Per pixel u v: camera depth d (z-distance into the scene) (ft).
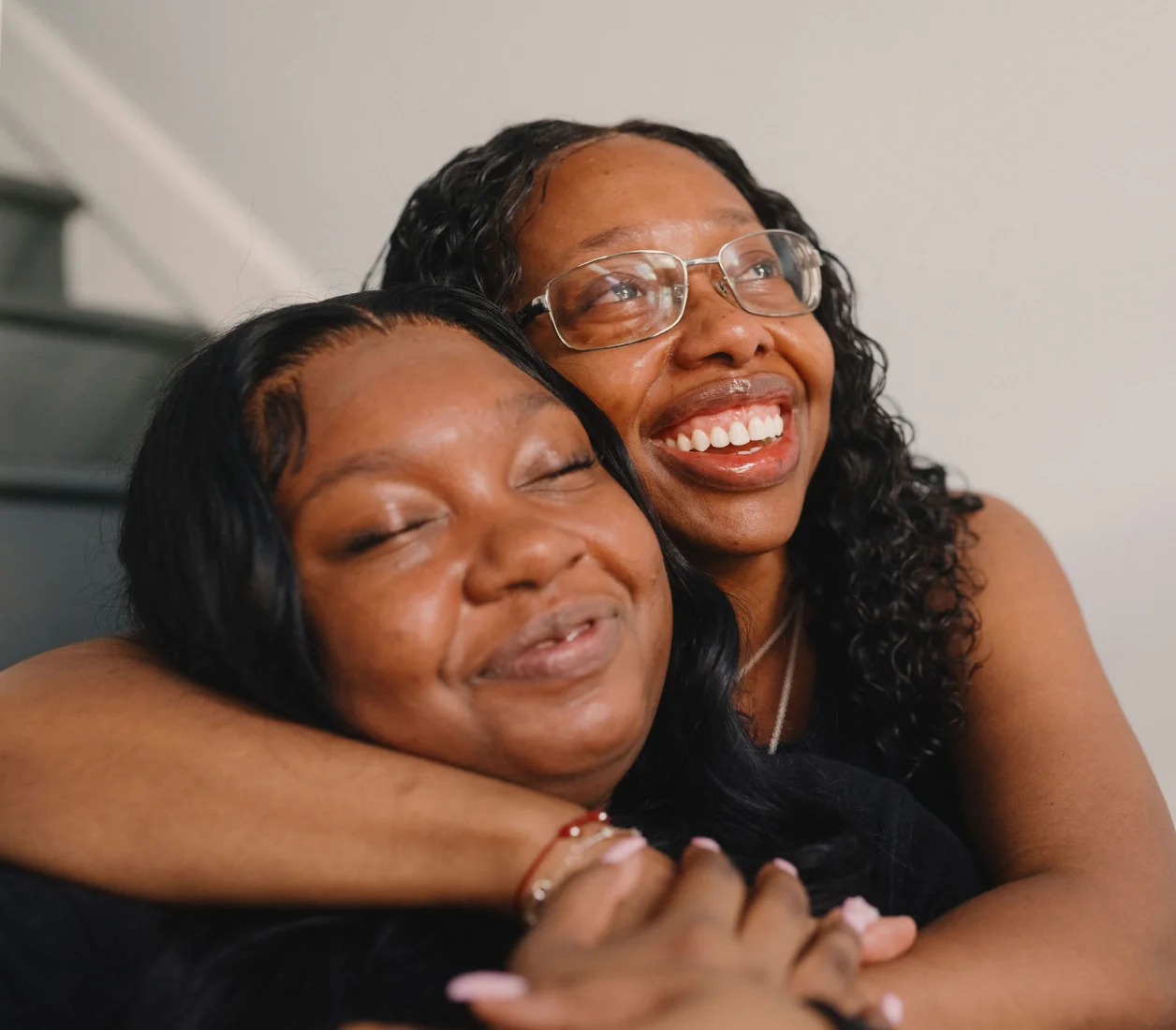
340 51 6.86
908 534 4.69
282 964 2.68
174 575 3.22
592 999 2.12
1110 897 3.27
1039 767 3.99
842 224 6.45
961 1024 2.78
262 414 3.07
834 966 2.41
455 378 3.00
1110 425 6.26
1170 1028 3.04
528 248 4.31
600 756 2.84
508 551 2.75
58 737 3.01
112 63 7.27
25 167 7.25
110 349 6.57
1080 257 6.19
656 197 4.25
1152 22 5.97
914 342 6.44
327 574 2.90
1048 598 4.56
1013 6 6.12
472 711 2.83
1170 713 6.24
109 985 2.65
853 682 4.64
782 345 4.33
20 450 6.31
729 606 3.79
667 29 6.51
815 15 6.34
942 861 3.54
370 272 5.18
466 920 2.81
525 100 6.67
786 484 4.31
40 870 2.83
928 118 6.28
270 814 2.77
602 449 3.72
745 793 3.52
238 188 7.13
